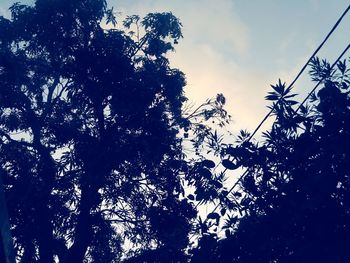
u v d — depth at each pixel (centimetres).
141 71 1485
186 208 1191
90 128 1372
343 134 509
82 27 1390
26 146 1313
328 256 465
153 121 1395
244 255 562
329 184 478
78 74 1311
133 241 1416
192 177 636
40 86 1449
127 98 1326
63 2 1334
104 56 1298
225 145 651
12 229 1139
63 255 1223
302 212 502
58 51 1415
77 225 1271
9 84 1319
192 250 618
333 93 536
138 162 1422
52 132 1302
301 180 519
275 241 519
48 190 1201
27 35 1394
